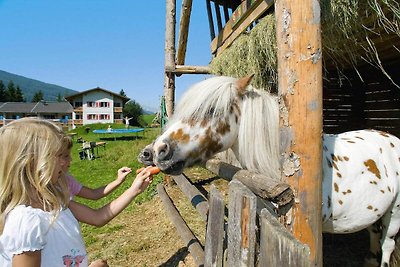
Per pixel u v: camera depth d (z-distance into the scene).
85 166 11.66
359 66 5.41
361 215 2.23
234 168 2.39
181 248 3.63
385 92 5.75
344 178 2.17
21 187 1.29
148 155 2.05
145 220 4.91
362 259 3.19
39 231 1.25
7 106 64.31
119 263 3.64
